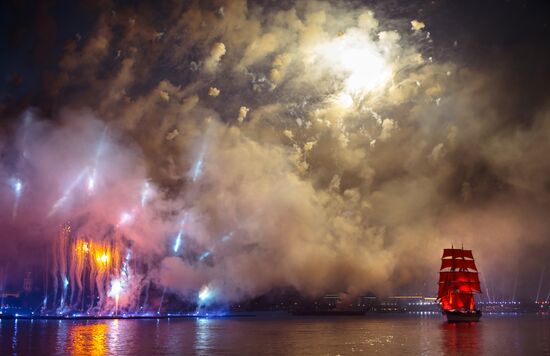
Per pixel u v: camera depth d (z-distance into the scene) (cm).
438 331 12381
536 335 11069
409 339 10000
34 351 7531
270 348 8119
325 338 10062
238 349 7969
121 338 9581
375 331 12275
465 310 16475
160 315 16100
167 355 7231
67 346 8188
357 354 7412
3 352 7444
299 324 15175
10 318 14138
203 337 9944
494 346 8625
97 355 7194
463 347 8456
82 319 14388
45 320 14150
